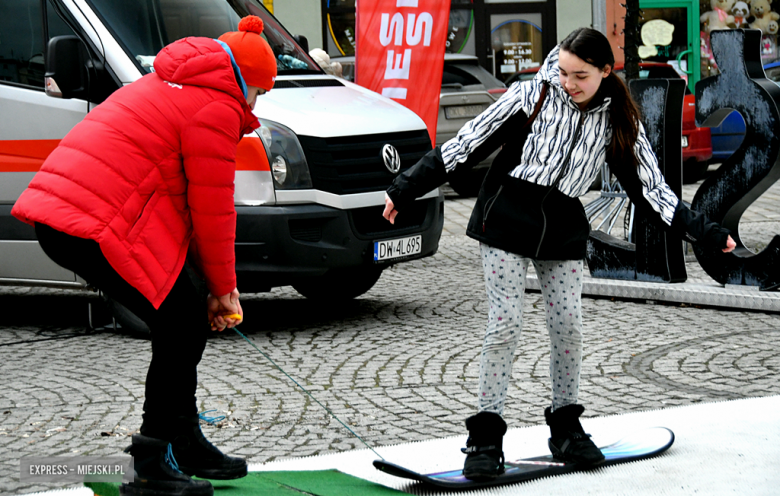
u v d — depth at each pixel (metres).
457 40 19.55
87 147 3.15
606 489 3.63
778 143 7.07
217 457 3.53
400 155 6.96
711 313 6.97
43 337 6.79
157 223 3.20
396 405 4.96
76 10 6.55
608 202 8.87
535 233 3.59
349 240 6.56
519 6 19.58
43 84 6.60
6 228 6.71
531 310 7.23
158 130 3.17
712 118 7.55
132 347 6.45
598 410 4.79
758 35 7.26
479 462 3.66
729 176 7.38
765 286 7.10
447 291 8.14
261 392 5.24
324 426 4.64
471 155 3.61
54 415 4.89
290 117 6.50
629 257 7.77
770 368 5.45
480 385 3.72
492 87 14.23
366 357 5.97
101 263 3.16
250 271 6.29
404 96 8.98
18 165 6.62
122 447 4.34
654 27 20.23
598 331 6.52
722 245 3.57
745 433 4.28
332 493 3.54
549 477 3.77
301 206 6.39
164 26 6.79
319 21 18.73
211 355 6.11
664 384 5.21
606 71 3.48
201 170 3.19
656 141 7.46
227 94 3.24
